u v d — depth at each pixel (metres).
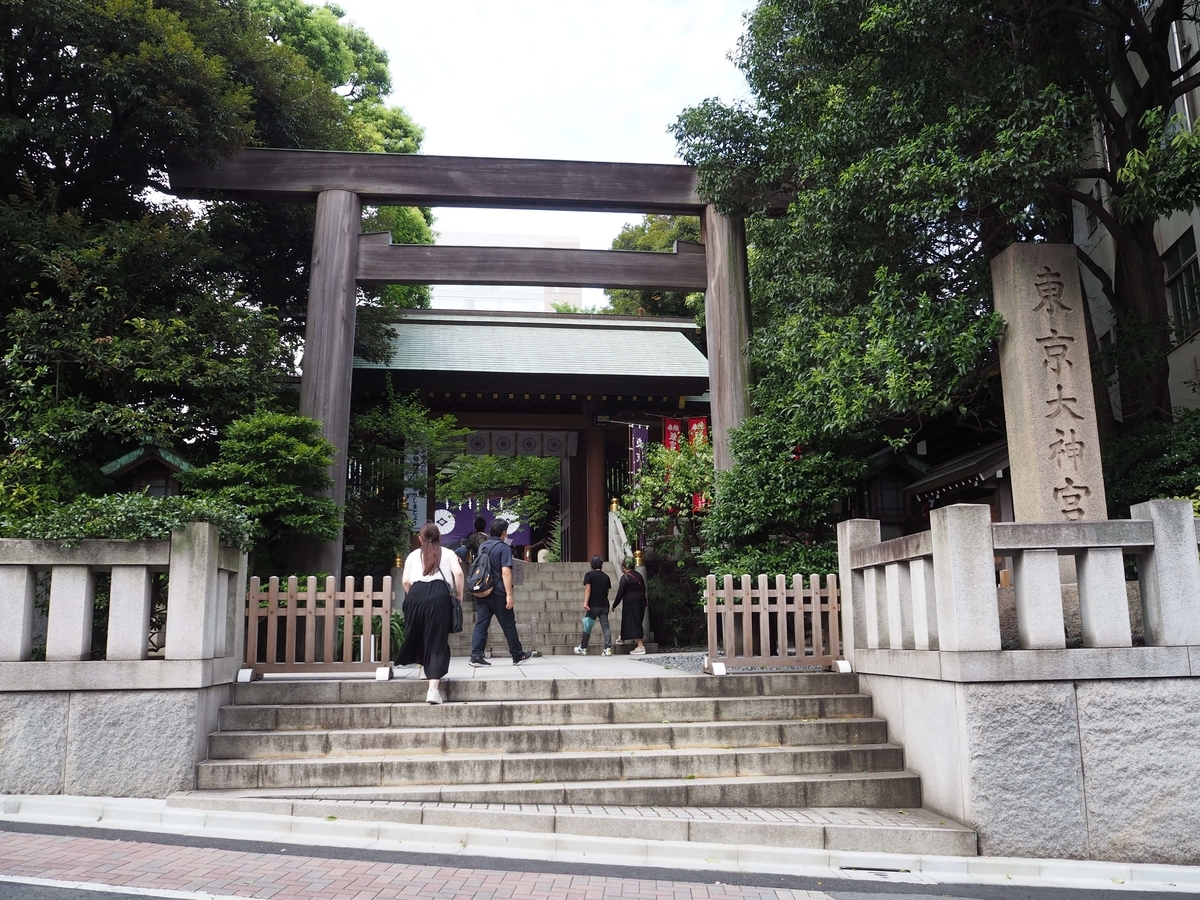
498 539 9.56
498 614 9.34
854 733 6.41
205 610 5.89
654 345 20.64
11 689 5.66
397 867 4.43
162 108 11.47
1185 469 9.06
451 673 8.10
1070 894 4.53
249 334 12.46
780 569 11.06
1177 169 7.82
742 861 4.87
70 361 10.98
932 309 9.05
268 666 6.95
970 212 9.19
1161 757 5.25
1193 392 12.25
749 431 12.20
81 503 6.14
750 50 12.88
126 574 5.93
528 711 6.41
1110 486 9.71
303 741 5.99
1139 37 9.96
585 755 5.90
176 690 5.75
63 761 5.62
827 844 5.07
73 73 11.10
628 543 15.36
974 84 9.10
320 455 11.33
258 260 15.55
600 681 6.75
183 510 6.10
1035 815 5.14
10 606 5.85
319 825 5.04
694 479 14.41
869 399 9.02
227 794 5.50
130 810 5.29
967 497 13.33
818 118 11.32
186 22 12.18
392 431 16.22
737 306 13.75
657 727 6.21
